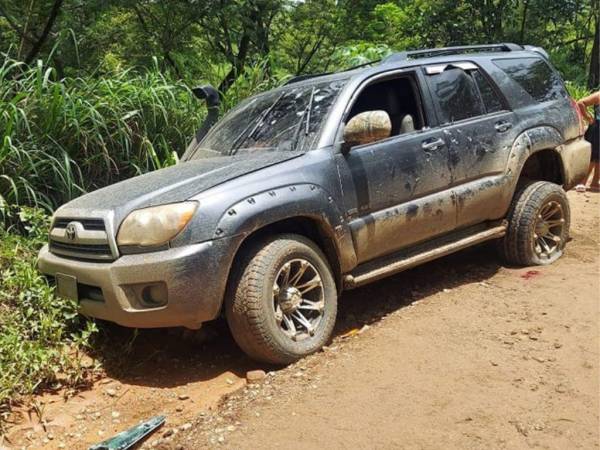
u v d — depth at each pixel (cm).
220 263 350
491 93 519
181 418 331
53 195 561
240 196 364
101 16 940
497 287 479
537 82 559
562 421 289
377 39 1430
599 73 1698
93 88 614
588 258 541
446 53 530
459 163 471
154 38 951
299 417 309
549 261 530
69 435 323
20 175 536
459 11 1675
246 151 448
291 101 468
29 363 359
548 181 566
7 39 910
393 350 375
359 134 396
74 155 583
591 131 862
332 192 400
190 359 404
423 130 461
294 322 387
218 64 1012
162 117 654
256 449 286
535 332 388
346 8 1143
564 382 324
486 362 351
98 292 374
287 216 376
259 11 995
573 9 1669
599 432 279
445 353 366
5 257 464
